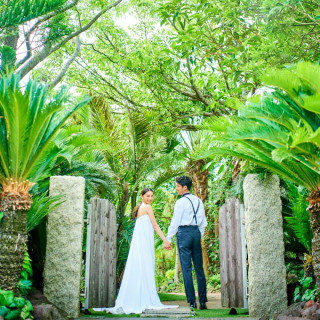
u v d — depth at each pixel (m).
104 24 12.16
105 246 5.92
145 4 11.05
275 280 5.30
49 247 5.19
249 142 4.83
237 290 5.68
